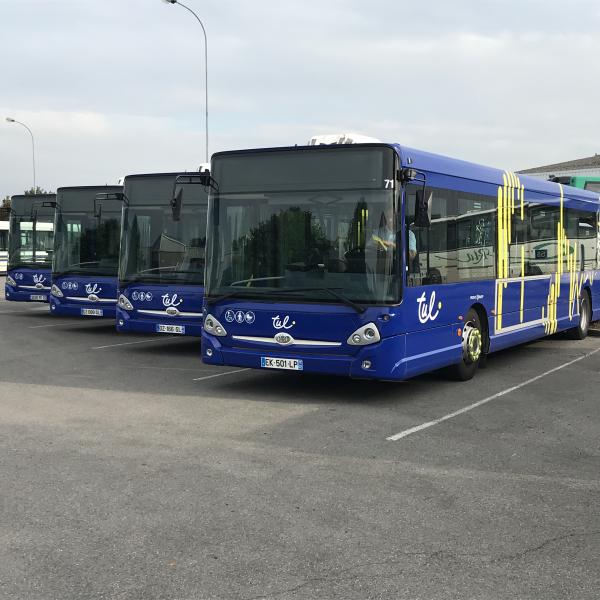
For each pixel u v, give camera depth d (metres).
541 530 4.92
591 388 10.18
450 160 10.12
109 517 5.09
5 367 11.82
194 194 13.25
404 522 5.04
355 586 4.06
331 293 8.77
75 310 16.59
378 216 8.66
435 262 9.55
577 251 15.09
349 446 7.04
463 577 4.18
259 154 9.25
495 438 7.39
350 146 8.80
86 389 9.93
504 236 11.68
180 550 4.54
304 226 8.98
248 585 4.07
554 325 13.98
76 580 4.12
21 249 20.83
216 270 9.45
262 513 5.19
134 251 13.52
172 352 13.87
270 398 9.38
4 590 3.99
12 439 7.20
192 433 7.50
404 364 8.82
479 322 11.09
